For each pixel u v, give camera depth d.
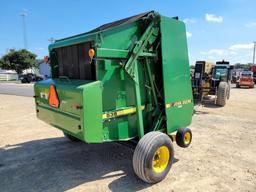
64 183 3.93
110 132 3.75
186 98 4.87
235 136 6.58
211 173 4.31
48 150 5.41
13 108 11.02
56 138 6.30
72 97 3.45
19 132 6.89
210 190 3.73
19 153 5.25
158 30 4.19
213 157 5.05
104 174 4.22
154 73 4.40
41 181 4.00
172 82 4.46
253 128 7.46
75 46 3.96
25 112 9.98
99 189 3.72
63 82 3.97
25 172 4.34
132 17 4.32
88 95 3.29
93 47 3.46
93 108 3.37
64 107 3.68
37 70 58.09
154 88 4.40
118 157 4.96
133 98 4.04
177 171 4.36
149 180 3.78
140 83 4.19
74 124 3.49
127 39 3.85
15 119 8.61
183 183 3.93
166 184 3.88
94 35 3.44
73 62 4.07
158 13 4.12
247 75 24.61
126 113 3.93
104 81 3.58
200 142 6.02
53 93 3.90
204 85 11.26
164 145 3.88
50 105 4.07
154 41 4.21
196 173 4.30
